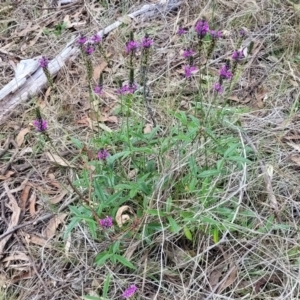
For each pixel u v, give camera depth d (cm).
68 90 280
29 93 280
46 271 202
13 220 223
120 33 309
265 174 209
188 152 212
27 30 332
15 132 263
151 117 233
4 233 216
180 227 190
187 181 205
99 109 268
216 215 200
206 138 215
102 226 182
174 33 311
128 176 217
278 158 226
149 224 195
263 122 243
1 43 326
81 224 208
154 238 199
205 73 274
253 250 193
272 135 236
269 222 197
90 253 202
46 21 338
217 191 204
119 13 334
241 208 204
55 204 226
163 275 192
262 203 204
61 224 216
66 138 253
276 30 298
